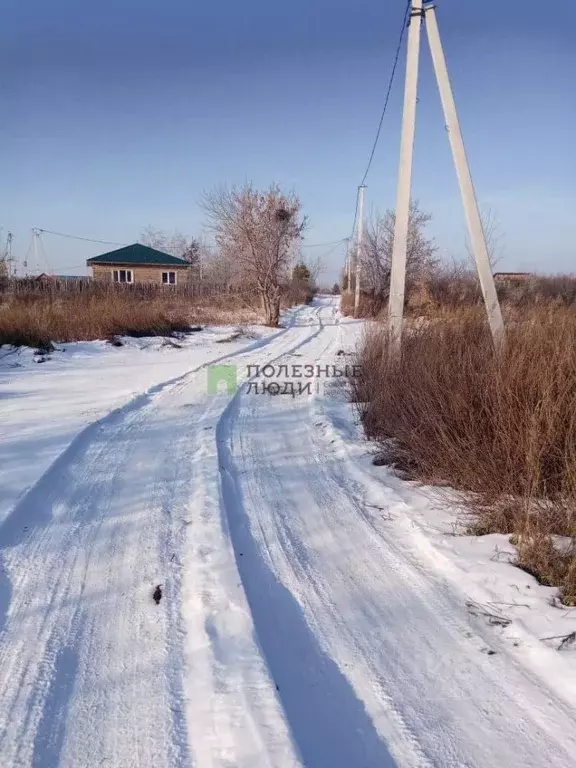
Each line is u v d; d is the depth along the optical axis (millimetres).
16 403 7539
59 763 1974
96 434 6145
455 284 18734
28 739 2070
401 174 7242
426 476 4816
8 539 3643
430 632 2791
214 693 2279
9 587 3094
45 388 8695
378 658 2596
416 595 3129
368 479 4957
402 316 7336
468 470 4184
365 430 6316
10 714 2189
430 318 7871
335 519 4199
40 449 5383
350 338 18688
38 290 23547
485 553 3459
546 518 3500
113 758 1996
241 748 2002
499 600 2973
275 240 23297
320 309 42094
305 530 4004
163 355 13148
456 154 6797
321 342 17906
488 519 3844
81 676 2410
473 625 2832
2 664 2475
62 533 3768
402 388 5883
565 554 3246
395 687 2406
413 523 3959
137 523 3939
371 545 3764
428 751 2068
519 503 3738
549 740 2119
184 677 2398
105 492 4504
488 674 2482
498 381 4375
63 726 2137
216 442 5941
